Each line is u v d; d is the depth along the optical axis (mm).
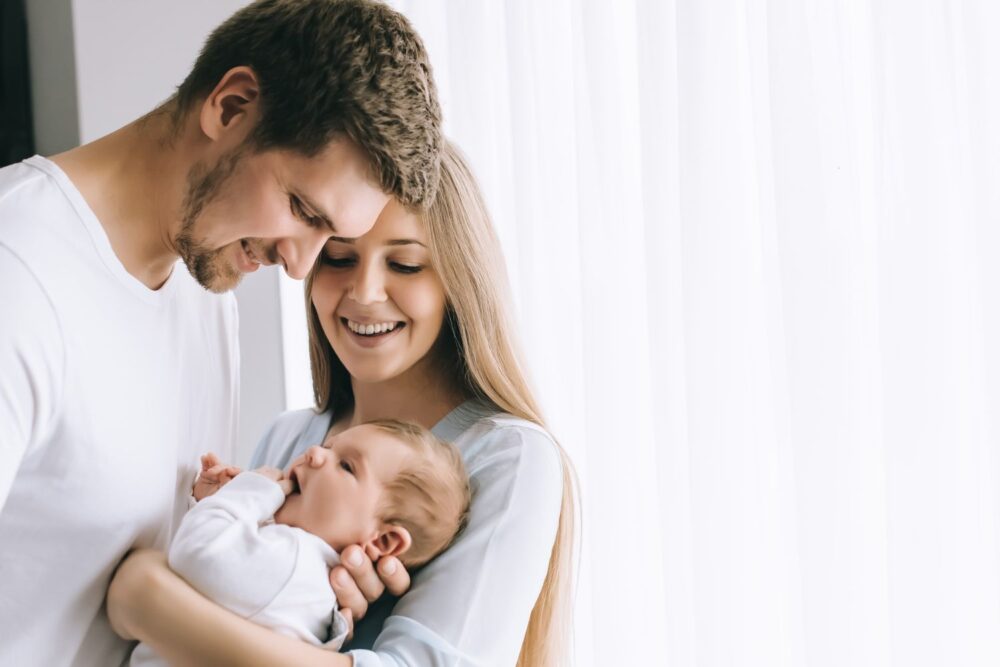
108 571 1215
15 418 1036
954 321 1603
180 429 1331
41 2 2074
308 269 1199
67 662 1204
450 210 1406
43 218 1102
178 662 1159
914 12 1596
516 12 2059
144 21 2070
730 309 1795
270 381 2246
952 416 1599
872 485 1686
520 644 1352
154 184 1196
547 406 2061
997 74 1541
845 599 1664
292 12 1133
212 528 1230
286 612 1224
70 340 1098
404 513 1334
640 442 1963
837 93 1669
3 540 1144
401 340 1434
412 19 2246
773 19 1681
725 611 1790
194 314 1358
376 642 1287
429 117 1166
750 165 1805
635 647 1951
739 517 1795
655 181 1858
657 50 1854
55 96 2082
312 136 1104
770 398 1802
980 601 1598
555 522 1396
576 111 1972
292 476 1380
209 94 1156
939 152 1594
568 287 2057
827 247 1666
